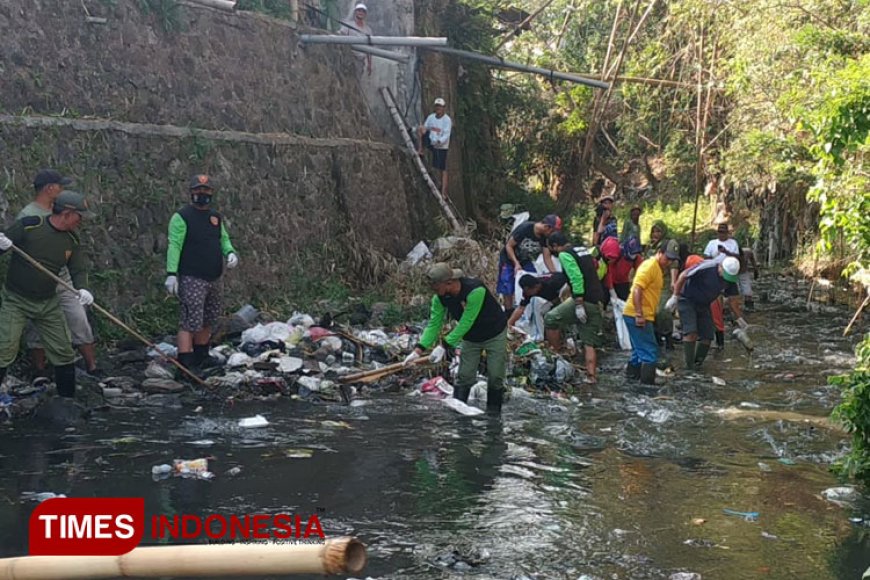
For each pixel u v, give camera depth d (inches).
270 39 557.9
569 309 418.0
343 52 652.7
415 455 276.4
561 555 201.5
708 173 929.5
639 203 1235.2
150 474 247.0
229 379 354.0
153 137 436.5
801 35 540.7
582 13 1144.2
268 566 91.0
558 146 1234.0
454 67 812.6
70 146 387.2
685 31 845.2
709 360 472.1
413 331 459.5
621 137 1227.9
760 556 203.3
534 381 391.9
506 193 982.4
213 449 274.2
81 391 322.7
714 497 244.8
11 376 332.8
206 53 496.7
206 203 366.0
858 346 276.2
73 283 322.0
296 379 363.9
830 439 308.7
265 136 531.5
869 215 386.6
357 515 222.4
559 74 703.7
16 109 371.6
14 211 352.5
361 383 366.9
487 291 333.4
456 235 656.4
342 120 634.8
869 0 471.5
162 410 320.8
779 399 376.2
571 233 1032.8
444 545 204.7
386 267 588.7
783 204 839.7
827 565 199.0
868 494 249.0
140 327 405.1
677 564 197.9
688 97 890.1
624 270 533.6
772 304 684.7
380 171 653.3
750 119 706.8
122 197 412.8
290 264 530.9
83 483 237.1
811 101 516.7
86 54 414.6
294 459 267.0
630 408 354.0
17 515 211.6
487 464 269.6
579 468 269.0
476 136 859.4
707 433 315.6
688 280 443.8
